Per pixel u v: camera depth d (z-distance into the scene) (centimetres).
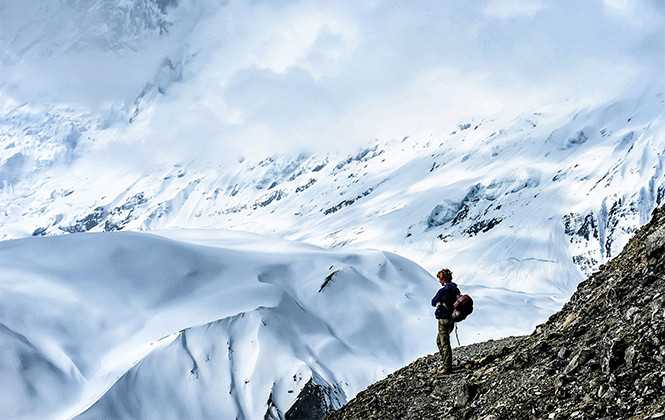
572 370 1319
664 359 1170
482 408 1462
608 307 1491
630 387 1183
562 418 1230
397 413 1702
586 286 1750
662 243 1474
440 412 1596
